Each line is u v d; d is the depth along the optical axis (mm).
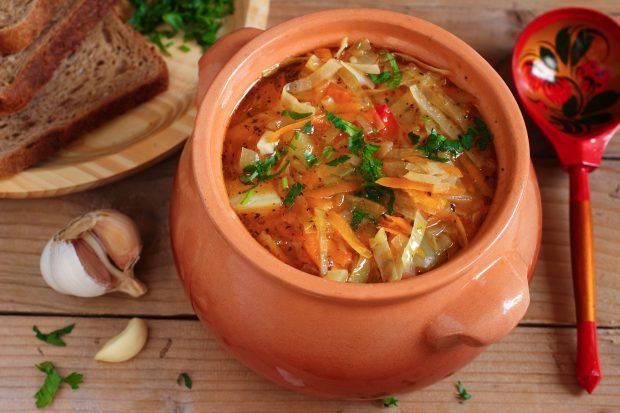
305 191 557
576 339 636
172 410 621
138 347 631
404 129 576
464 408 623
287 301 541
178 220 577
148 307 647
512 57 690
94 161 660
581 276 632
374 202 554
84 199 674
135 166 658
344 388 569
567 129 678
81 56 717
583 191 652
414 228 545
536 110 685
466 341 535
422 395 625
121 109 701
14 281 652
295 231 548
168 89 715
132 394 625
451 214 554
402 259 541
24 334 639
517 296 532
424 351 550
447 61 583
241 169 562
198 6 728
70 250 629
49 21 704
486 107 571
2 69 687
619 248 660
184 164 580
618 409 622
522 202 564
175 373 629
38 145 675
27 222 667
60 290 640
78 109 690
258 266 525
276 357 560
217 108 555
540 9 732
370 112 575
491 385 628
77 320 643
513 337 638
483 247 527
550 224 665
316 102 579
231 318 560
